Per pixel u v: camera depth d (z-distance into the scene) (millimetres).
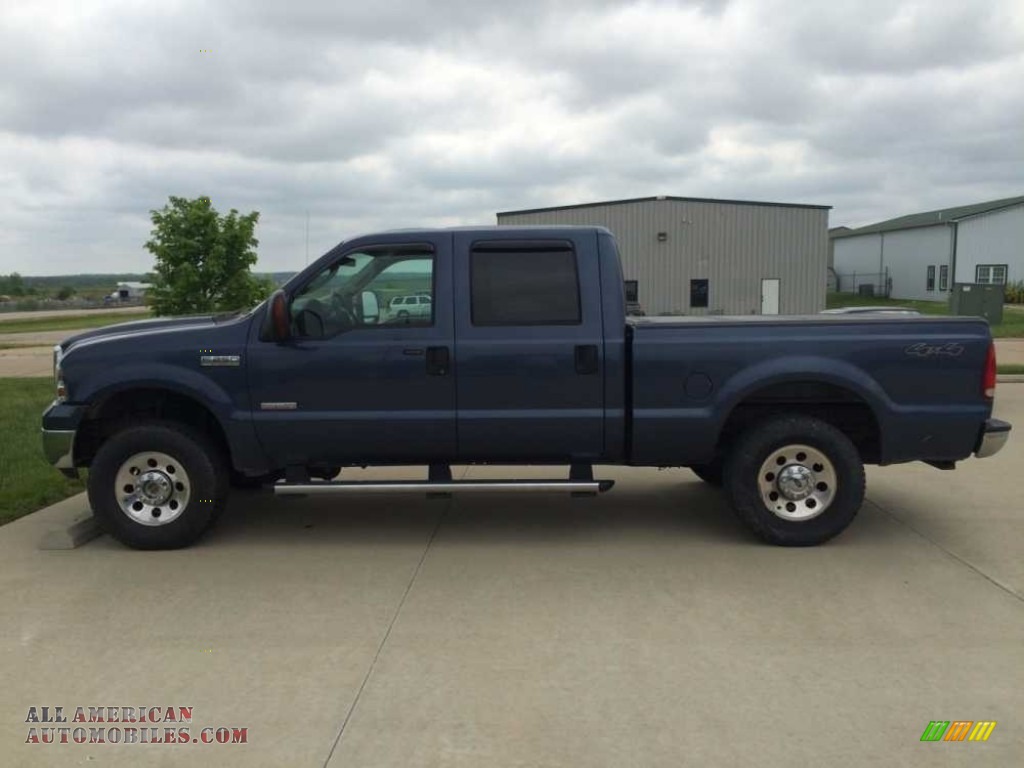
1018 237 50906
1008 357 19578
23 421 11617
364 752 3506
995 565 5742
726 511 7227
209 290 17828
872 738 3578
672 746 3523
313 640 4602
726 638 4586
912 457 6121
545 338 6023
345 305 6125
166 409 6570
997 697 3922
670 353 6000
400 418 6078
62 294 115438
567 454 6203
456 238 6105
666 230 38219
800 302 39219
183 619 4906
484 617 4910
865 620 4812
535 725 3697
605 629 4723
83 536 6406
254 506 7508
